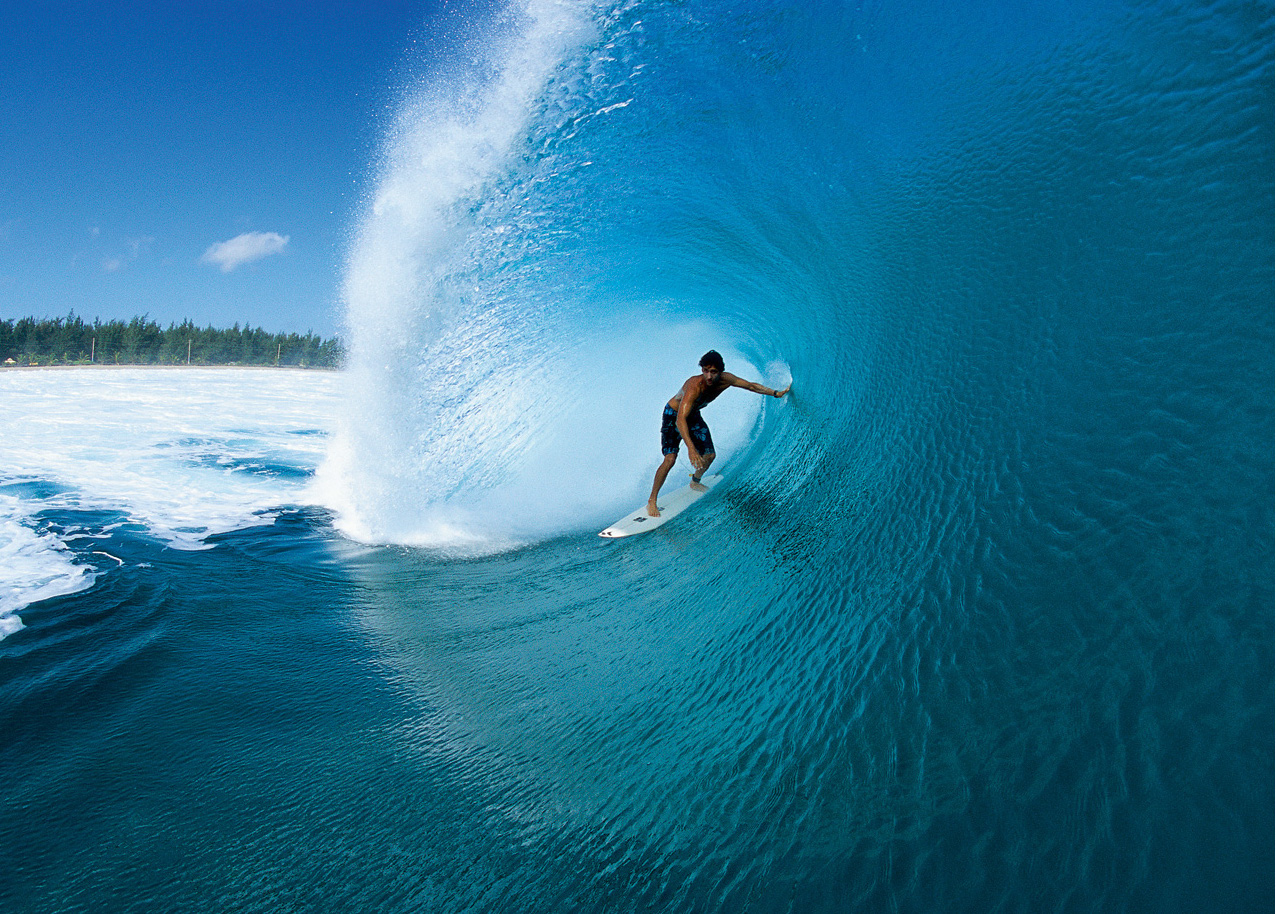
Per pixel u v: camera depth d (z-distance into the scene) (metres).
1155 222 2.05
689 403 4.69
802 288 5.12
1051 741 1.32
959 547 2.02
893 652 1.85
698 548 3.95
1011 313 2.50
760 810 1.60
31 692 2.73
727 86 5.20
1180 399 1.70
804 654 2.16
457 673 2.92
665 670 2.57
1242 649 1.20
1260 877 0.93
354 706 2.66
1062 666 1.44
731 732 1.97
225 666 3.02
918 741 1.53
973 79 3.31
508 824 1.86
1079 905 1.05
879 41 3.95
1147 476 1.64
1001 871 1.16
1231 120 1.94
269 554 4.90
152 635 3.30
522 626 3.42
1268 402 1.50
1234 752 1.08
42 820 1.99
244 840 1.90
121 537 5.08
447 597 4.00
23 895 1.73
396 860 1.77
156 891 1.73
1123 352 1.94
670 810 1.74
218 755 2.31
